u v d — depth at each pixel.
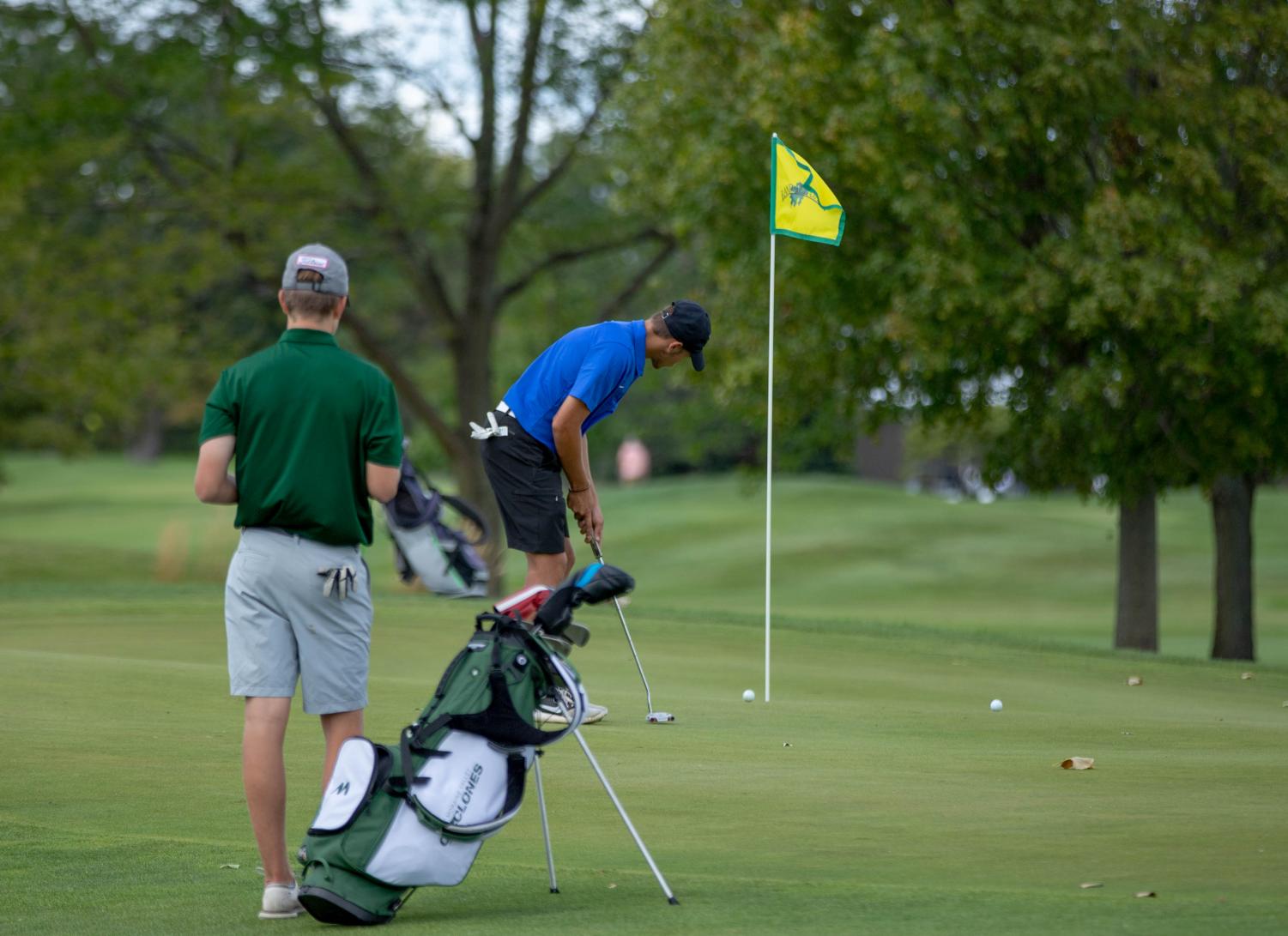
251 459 14.98
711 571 116.44
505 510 24.67
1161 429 58.50
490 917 13.61
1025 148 55.84
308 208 83.88
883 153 54.34
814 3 60.44
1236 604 63.62
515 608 14.78
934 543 125.19
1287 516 140.00
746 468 72.81
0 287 83.00
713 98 63.41
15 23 80.50
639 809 18.39
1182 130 54.88
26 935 13.24
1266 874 14.43
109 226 88.12
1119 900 13.37
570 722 14.36
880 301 59.84
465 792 13.77
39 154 80.81
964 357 59.56
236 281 91.44
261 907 14.29
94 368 83.50
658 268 96.44
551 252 95.50
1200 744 24.56
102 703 27.03
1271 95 54.59
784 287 62.69
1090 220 51.44
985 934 12.28
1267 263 55.41
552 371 24.25
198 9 82.31
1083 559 119.81
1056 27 52.69
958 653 42.44
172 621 44.66
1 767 21.05
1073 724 27.03
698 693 31.61
